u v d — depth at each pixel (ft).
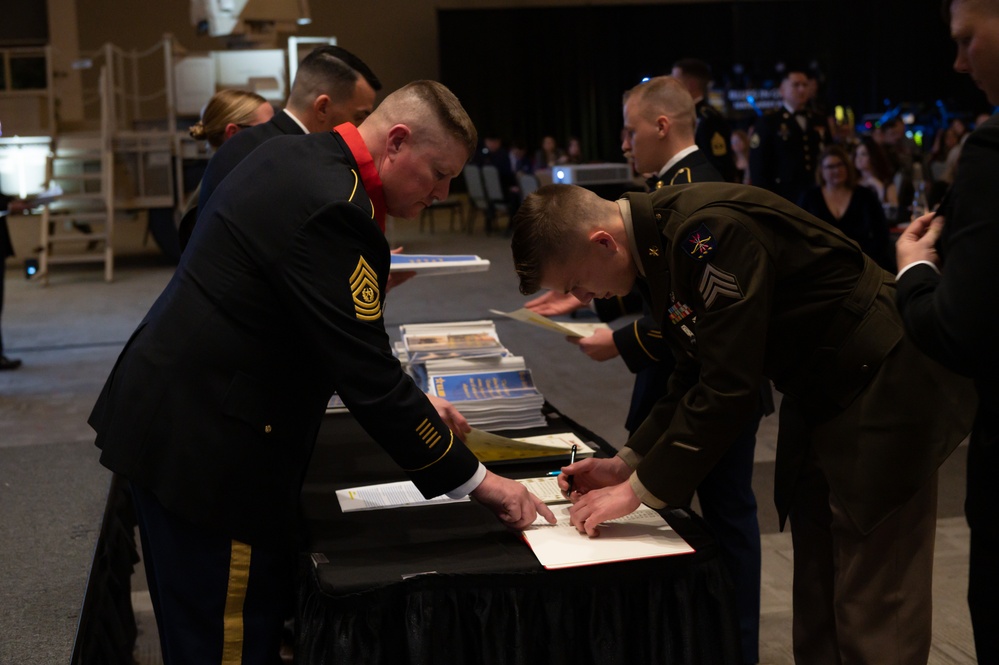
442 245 37.93
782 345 5.33
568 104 55.98
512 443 6.45
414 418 5.08
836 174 15.42
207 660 5.29
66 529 8.89
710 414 5.04
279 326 5.16
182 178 34.17
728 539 7.77
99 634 6.79
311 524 5.64
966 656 8.34
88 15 50.06
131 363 5.35
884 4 56.08
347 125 5.43
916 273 4.52
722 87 54.03
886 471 5.25
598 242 5.24
